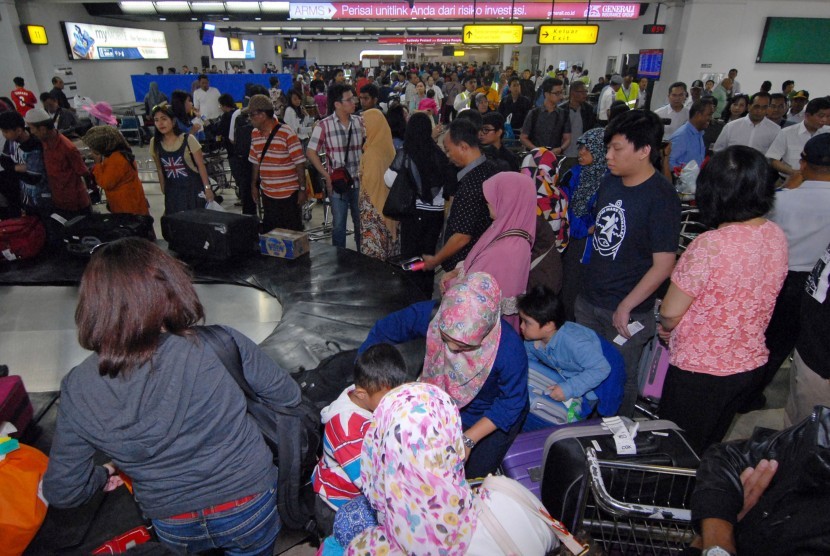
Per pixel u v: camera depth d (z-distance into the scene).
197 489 1.12
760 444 1.05
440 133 6.43
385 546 0.99
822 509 0.83
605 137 2.03
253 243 3.58
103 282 0.98
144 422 1.01
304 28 19.25
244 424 1.19
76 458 1.05
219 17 12.76
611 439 1.58
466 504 0.91
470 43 10.71
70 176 3.96
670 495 1.41
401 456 0.87
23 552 1.46
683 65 11.73
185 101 7.18
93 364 1.03
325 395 2.02
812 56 11.63
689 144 4.44
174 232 3.47
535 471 1.78
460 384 1.59
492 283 1.42
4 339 2.69
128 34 16.22
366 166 3.92
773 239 1.59
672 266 1.98
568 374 2.08
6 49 11.22
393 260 3.55
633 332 2.10
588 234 2.63
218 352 1.12
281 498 1.34
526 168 2.97
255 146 4.23
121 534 1.52
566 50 21.28
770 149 4.38
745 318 1.65
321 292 2.98
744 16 11.31
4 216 4.12
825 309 1.67
